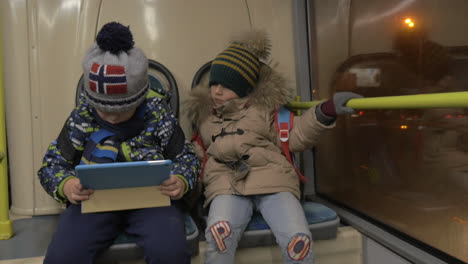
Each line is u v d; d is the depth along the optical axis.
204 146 1.55
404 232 1.25
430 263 1.07
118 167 0.93
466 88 0.99
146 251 1.05
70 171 1.19
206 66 1.73
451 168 1.08
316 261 1.34
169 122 1.28
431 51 1.12
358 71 1.49
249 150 1.38
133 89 1.06
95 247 1.07
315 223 1.29
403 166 1.28
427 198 1.17
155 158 1.19
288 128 1.39
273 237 1.27
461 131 1.05
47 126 1.67
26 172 1.68
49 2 1.66
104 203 1.03
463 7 0.99
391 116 1.33
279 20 1.84
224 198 1.29
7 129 1.70
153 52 1.74
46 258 1.01
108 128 1.19
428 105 0.85
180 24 1.77
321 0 1.73
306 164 1.86
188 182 1.18
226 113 1.47
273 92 1.43
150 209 1.16
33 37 1.65
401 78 1.25
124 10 1.72
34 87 1.66
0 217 1.40
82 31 1.68
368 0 1.41
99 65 1.03
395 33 1.27
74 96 1.68
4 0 1.64
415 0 1.17
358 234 1.37
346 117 1.61
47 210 1.70
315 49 1.80
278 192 1.31
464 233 1.04
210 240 1.15
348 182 1.61
